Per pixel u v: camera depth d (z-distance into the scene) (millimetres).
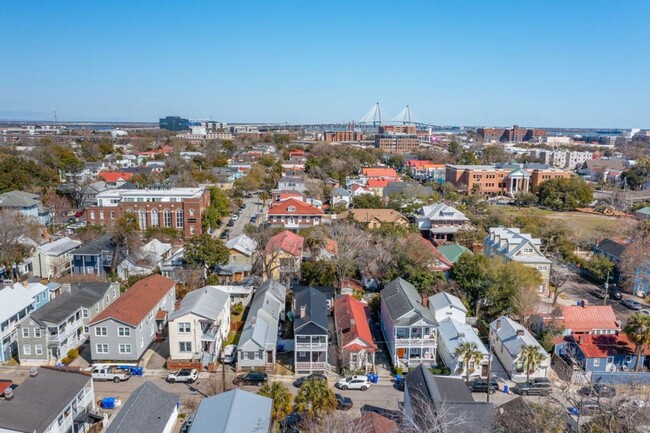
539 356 47250
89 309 55969
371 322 61000
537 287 67312
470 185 164750
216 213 106562
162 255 80125
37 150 172375
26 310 54938
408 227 95000
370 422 35094
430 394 36656
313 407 36344
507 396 45656
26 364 50406
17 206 97812
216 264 70812
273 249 73188
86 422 39188
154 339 55906
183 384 46844
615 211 135125
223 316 56094
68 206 113500
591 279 80125
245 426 32656
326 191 134500
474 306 61969
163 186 115375
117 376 46969
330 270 69062
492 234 85188
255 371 48625
